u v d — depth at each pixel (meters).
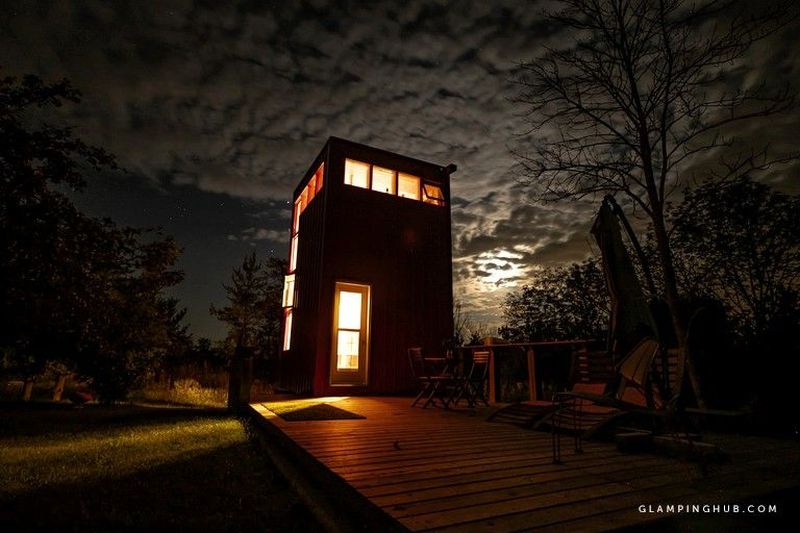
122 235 9.10
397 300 9.54
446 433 4.57
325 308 8.73
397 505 2.30
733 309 8.12
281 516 3.14
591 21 5.06
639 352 4.13
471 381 7.10
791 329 6.71
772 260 7.89
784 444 4.12
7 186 7.48
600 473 2.97
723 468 3.11
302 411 6.14
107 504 3.29
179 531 2.86
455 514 2.17
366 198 9.70
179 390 13.28
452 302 10.25
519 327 13.65
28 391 11.67
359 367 8.92
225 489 3.71
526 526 2.02
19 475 4.09
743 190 7.84
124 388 11.16
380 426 5.02
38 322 7.86
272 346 17.53
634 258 8.73
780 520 2.56
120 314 10.65
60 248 8.06
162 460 4.73
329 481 3.09
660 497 2.45
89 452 5.15
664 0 4.75
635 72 5.08
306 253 10.30
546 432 4.69
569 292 12.66
